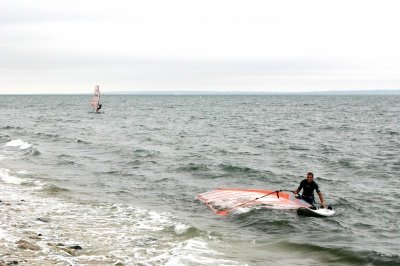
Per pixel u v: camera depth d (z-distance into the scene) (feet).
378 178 82.12
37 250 36.47
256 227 49.70
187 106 517.14
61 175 78.28
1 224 44.60
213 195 63.93
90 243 41.04
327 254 40.57
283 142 141.79
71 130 179.93
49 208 53.93
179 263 36.52
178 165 90.12
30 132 163.02
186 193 65.92
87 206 56.18
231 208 57.06
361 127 206.18
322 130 189.78
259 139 150.61
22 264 32.42
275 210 56.03
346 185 74.84
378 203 62.03
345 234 47.47
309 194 59.77
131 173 81.71
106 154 106.83
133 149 114.73
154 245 41.34
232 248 41.73
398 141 146.72
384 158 107.76
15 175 76.28
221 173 82.79
